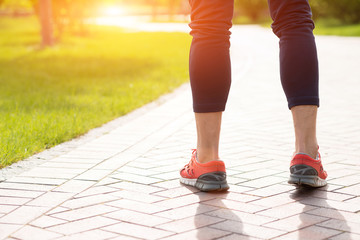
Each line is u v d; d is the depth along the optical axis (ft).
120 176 10.06
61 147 12.82
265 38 73.46
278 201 8.54
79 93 22.50
